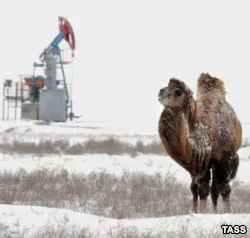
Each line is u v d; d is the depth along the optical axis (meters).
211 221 37.75
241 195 58.31
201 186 45.75
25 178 65.44
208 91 48.34
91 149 115.81
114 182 65.50
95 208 50.66
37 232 35.28
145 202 50.66
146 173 77.38
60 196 55.53
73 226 36.28
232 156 47.03
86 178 69.31
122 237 33.78
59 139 139.50
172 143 43.19
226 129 46.41
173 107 43.16
